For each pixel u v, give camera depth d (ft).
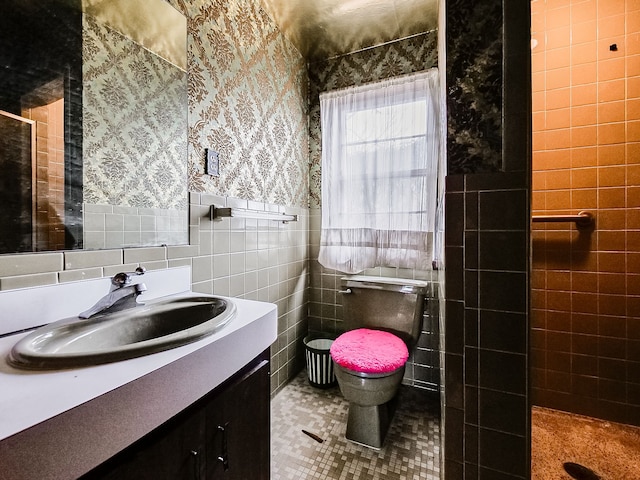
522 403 2.93
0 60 2.54
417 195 6.18
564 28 5.32
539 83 5.52
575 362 5.42
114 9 3.34
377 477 4.10
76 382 1.63
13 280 2.42
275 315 3.18
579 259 5.35
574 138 5.33
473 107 3.01
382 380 4.37
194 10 4.08
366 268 6.56
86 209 3.07
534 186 5.61
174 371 1.92
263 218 5.16
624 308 5.10
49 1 2.87
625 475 4.13
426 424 5.24
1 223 2.48
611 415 5.22
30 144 2.70
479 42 2.98
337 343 5.07
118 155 3.37
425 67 6.23
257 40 5.40
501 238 2.95
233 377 2.68
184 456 2.08
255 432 2.91
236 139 4.88
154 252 3.55
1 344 2.15
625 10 4.96
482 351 3.05
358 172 6.64
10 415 1.33
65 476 1.39
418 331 5.69
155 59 3.70
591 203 5.25
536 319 5.66
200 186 4.18
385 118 6.41
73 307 2.74
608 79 5.09
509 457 2.98
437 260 5.30
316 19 5.84
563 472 4.17
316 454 4.51
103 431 1.53
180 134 3.92
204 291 4.24
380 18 5.82
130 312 2.88
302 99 7.06
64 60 2.97
